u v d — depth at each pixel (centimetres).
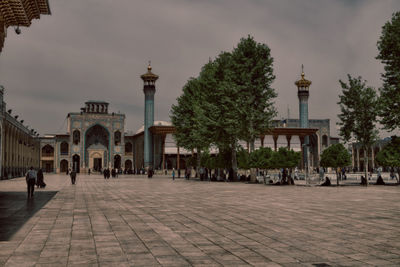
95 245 633
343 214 1012
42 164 7938
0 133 3972
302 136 6462
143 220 920
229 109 3003
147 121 6362
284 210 1111
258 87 2952
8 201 1450
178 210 1127
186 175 4012
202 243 648
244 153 3291
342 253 571
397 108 2464
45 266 499
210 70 3481
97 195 1752
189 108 3788
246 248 609
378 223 856
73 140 7119
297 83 6625
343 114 2612
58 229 793
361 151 7625
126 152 7662
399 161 2484
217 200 1455
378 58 2581
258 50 3009
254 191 1977
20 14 1118
